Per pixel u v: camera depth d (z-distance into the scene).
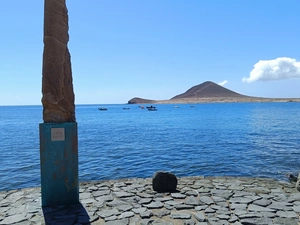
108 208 6.02
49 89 6.19
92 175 12.19
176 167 13.58
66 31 6.33
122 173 12.52
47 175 6.18
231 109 99.94
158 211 5.82
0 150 19.20
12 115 85.00
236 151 17.88
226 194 6.98
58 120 6.30
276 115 59.09
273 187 7.68
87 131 33.25
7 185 10.70
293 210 5.87
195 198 6.66
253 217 5.48
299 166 13.41
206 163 14.34
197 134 28.45
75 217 5.53
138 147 20.11
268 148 18.89
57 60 6.20
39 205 6.26
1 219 5.48
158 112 91.12
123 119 58.81
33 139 25.95
